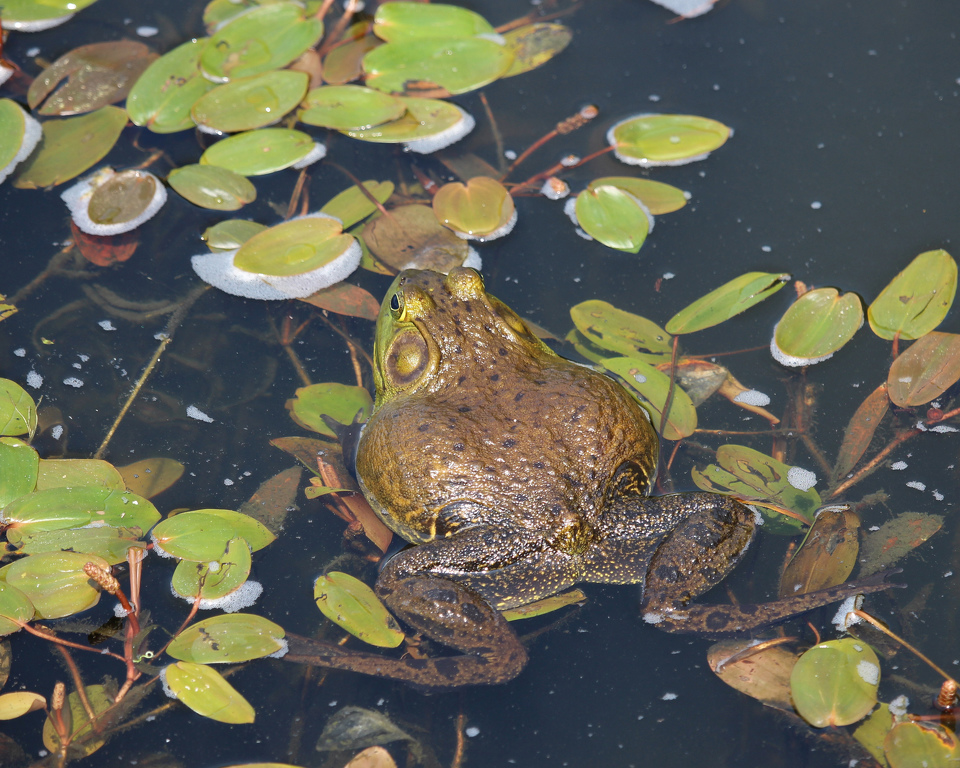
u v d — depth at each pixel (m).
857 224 4.35
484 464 3.16
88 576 3.14
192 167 4.47
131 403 3.77
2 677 2.97
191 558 3.18
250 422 3.76
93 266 4.19
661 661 3.13
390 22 5.15
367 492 3.52
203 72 4.86
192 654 2.97
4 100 4.62
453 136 4.79
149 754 2.84
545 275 4.23
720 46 5.21
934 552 3.31
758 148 4.70
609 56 5.17
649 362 3.88
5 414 3.57
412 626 3.07
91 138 4.59
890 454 3.61
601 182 4.48
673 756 2.90
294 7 5.18
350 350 4.02
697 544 3.12
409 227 4.32
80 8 5.25
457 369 3.45
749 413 3.78
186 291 4.14
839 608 3.19
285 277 4.17
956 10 5.36
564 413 3.25
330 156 4.70
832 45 5.20
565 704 3.04
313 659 3.01
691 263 4.26
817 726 2.80
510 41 5.23
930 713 2.88
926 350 3.81
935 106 4.84
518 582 3.13
